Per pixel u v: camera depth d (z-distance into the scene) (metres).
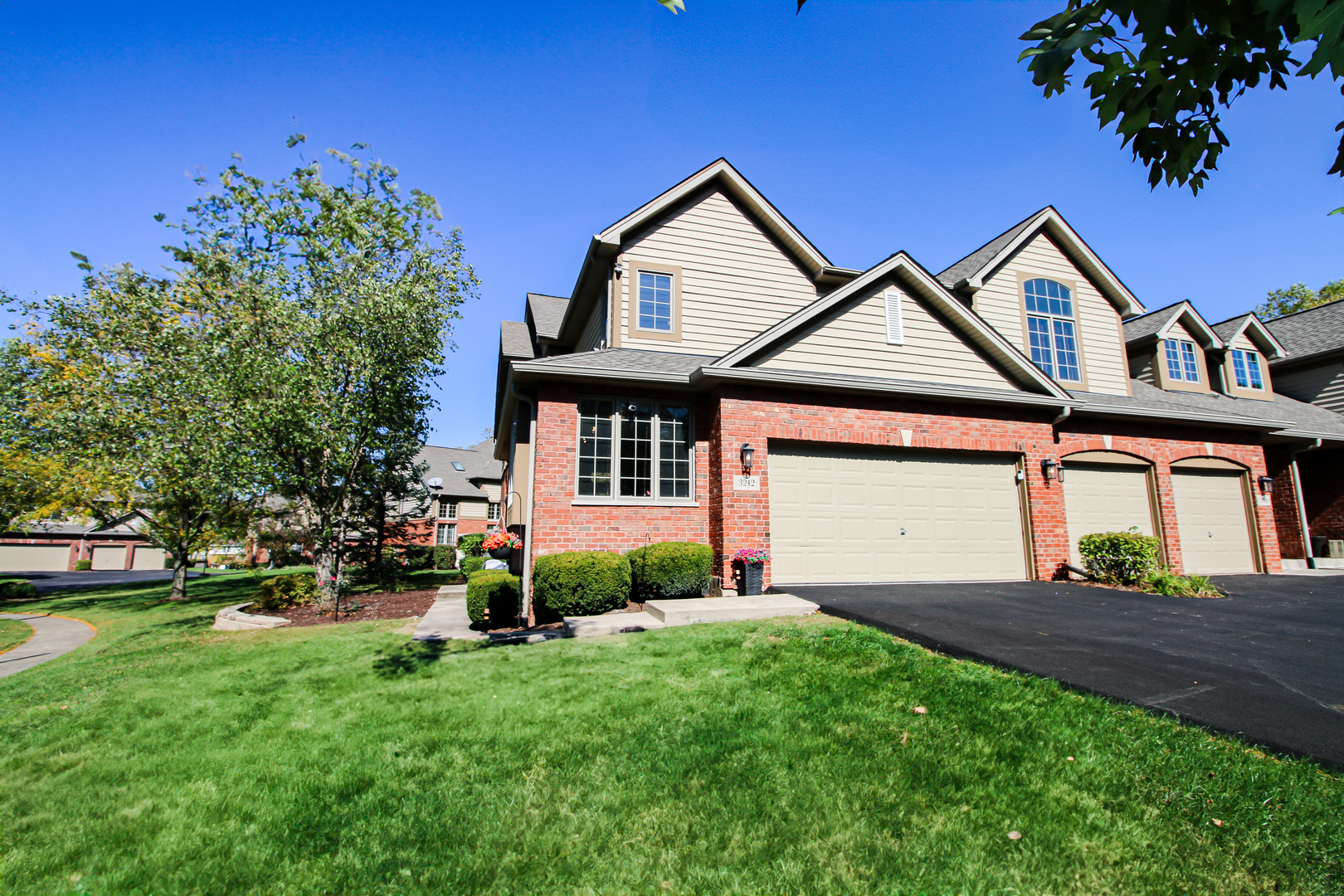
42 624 13.59
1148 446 13.06
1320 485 15.80
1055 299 14.41
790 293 13.11
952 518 11.28
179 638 9.31
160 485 15.77
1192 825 3.07
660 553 9.20
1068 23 2.60
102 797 3.83
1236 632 6.52
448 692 5.43
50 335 17.28
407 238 13.74
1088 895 2.64
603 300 12.77
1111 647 5.87
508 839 3.17
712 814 3.30
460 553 29.33
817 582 10.42
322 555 11.93
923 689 4.83
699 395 10.91
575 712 4.77
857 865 2.85
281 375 11.38
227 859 3.14
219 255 12.85
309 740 4.55
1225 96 2.61
